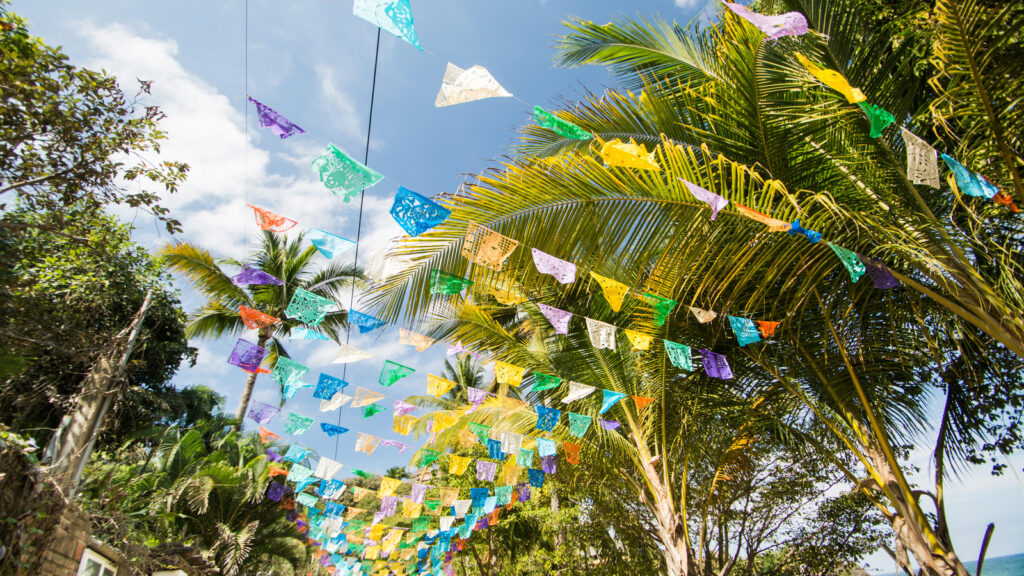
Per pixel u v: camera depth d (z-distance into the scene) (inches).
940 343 197.8
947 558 168.2
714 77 176.2
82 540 183.3
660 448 267.6
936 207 166.1
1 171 175.6
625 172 144.3
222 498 507.5
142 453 484.7
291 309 160.2
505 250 140.7
